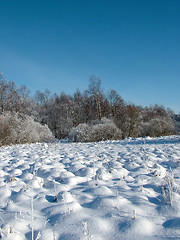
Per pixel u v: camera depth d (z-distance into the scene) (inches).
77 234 69.1
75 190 117.2
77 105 1277.1
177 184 118.0
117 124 749.9
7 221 78.7
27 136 616.7
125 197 103.5
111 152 282.7
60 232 71.7
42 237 67.5
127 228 72.2
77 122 1216.2
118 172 156.3
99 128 610.5
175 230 70.9
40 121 1304.1
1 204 100.9
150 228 72.9
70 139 675.4
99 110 1111.0
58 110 1289.4
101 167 175.8
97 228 72.6
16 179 142.6
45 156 256.8
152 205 92.7
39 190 119.5
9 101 1119.6
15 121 636.1
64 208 89.7
